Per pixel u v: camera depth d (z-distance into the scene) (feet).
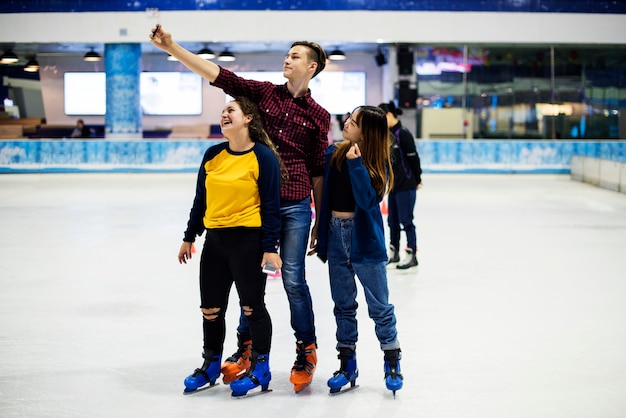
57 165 55.52
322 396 10.99
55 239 25.91
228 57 59.36
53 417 10.13
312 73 11.39
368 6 56.75
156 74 65.10
